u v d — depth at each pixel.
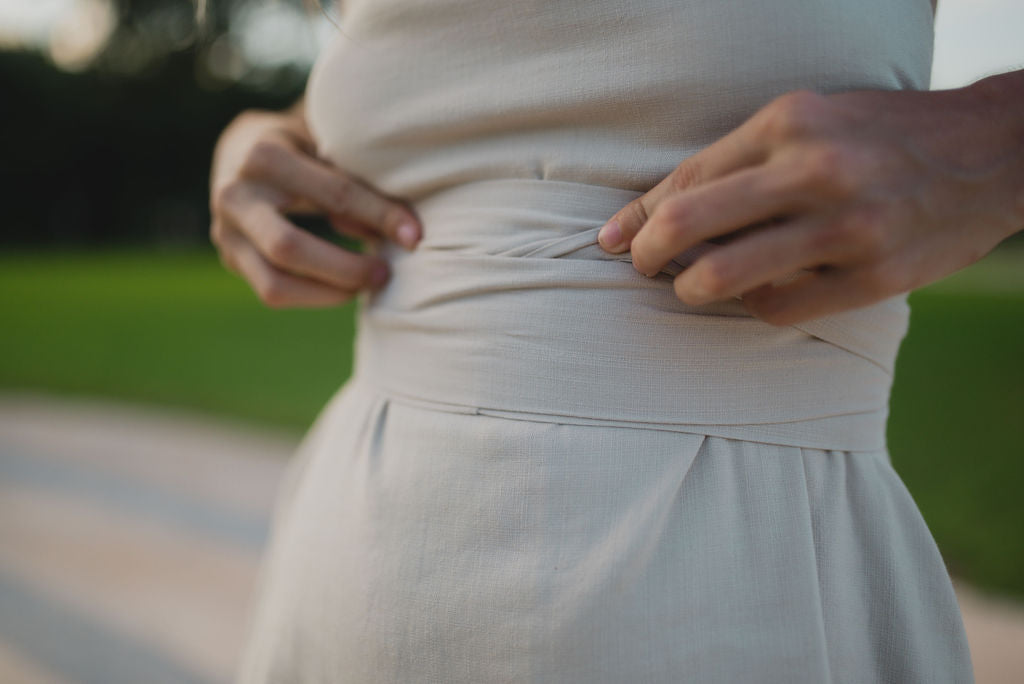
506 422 0.61
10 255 25.89
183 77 29.95
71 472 3.60
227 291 13.11
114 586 2.53
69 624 2.28
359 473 0.70
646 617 0.55
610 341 0.59
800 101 0.46
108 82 29.94
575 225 0.60
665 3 0.56
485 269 0.63
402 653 0.62
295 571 0.73
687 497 0.57
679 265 0.57
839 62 0.55
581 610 0.55
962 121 0.48
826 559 0.58
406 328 0.71
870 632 0.59
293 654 0.70
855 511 0.60
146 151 31.64
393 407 0.70
